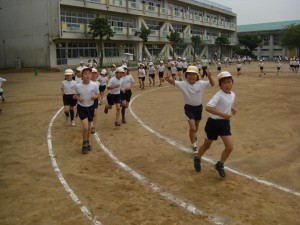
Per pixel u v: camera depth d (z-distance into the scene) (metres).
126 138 8.36
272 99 14.62
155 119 10.67
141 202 4.78
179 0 57.44
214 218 4.27
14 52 41.69
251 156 6.68
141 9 48.19
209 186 5.28
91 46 42.09
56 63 38.31
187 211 4.48
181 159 6.64
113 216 4.39
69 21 39.09
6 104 15.06
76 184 5.51
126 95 10.87
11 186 5.48
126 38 45.56
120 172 6.02
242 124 9.59
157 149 7.36
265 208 4.53
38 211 4.58
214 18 73.19
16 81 26.89
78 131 9.30
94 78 9.95
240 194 4.97
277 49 85.94
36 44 39.03
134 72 36.75
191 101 6.60
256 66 51.06
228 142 5.36
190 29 63.50
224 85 5.24
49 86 22.94
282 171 5.85
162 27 54.56
